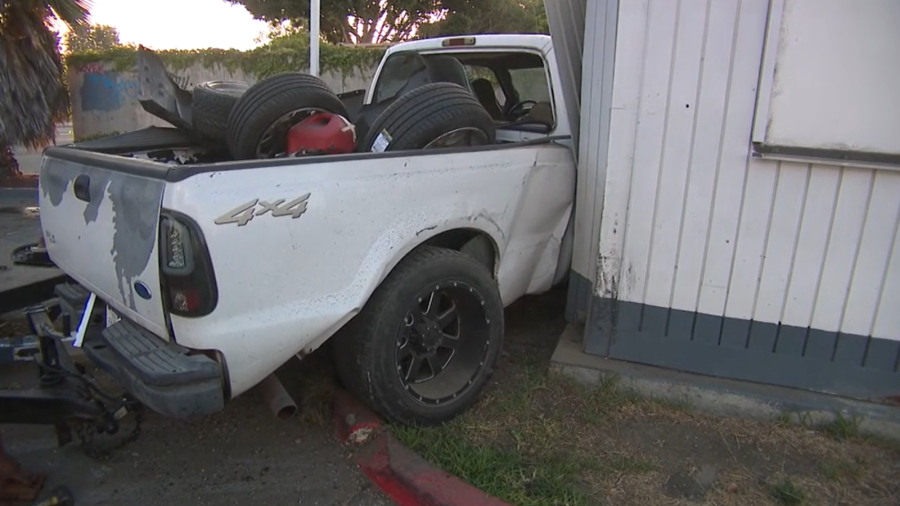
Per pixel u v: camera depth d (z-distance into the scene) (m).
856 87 2.88
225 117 3.62
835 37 2.86
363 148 3.37
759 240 3.23
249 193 2.46
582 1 3.86
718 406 3.36
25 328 4.44
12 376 3.90
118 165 2.66
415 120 3.20
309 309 2.65
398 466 2.91
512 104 4.77
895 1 2.77
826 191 3.08
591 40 3.67
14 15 10.10
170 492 2.87
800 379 3.34
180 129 4.26
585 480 2.84
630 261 3.46
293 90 3.26
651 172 3.31
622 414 3.35
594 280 3.59
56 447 3.20
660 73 3.18
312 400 3.48
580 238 3.92
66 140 17.08
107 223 2.70
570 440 3.12
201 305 2.40
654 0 3.11
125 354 2.54
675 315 3.46
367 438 3.14
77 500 2.80
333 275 2.71
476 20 22.62
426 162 2.99
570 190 3.90
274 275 2.54
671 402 3.44
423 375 3.31
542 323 4.48
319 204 2.63
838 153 2.97
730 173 3.19
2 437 3.26
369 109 4.21
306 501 2.82
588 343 3.68
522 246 3.62
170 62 13.30
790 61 2.94
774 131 3.03
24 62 10.51
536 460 2.96
